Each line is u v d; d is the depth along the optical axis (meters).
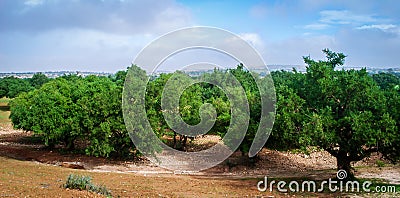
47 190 13.15
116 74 37.88
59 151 28.91
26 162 23.73
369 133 16.61
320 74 19.75
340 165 19.47
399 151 17.77
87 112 25.47
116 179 18.92
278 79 27.12
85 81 32.62
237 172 23.38
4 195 11.96
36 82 75.75
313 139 17.81
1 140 34.50
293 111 19.45
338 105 19.36
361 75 19.31
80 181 14.05
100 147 24.91
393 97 18.23
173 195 15.80
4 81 68.25
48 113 26.73
